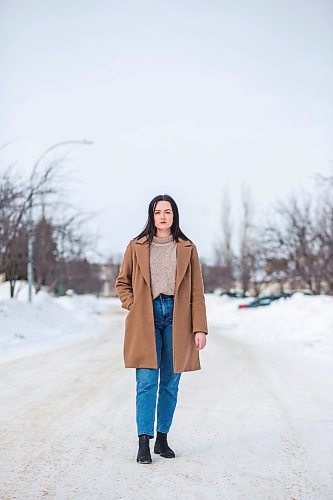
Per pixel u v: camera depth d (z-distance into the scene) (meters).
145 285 4.44
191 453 4.56
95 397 6.83
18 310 19.23
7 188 18.55
